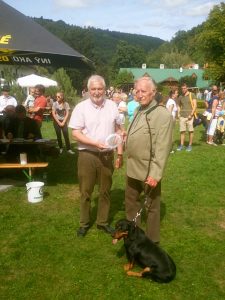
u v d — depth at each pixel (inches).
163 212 226.1
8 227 201.0
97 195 253.9
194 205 239.8
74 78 1999.3
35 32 247.6
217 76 2017.7
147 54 5339.6
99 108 175.3
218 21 2016.5
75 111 176.2
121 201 243.4
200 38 2080.5
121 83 2559.1
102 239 186.2
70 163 350.6
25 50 221.0
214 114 474.3
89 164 178.7
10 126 291.3
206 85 2832.2
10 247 178.7
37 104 419.8
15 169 310.5
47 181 288.0
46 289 145.6
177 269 159.8
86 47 3014.3
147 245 148.5
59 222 207.8
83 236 189.2
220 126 481.4
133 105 428.5
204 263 165.5
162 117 152.8
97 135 175.8
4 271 157.9
